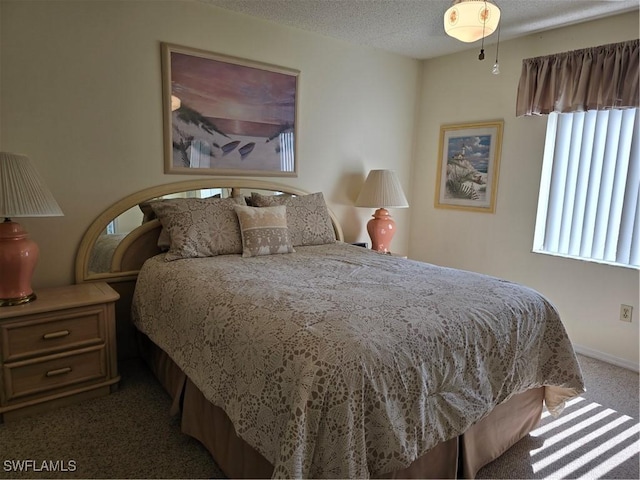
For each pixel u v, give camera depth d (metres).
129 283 2.68
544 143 3.19
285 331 1.37
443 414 1.45
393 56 3.83
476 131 3.65
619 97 2.69
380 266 2.38
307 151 3.43
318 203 3.16
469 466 1.64
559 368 1.92
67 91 2.36
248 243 2.58
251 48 2.99
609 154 2.87
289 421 1.17
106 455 1.78
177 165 2.78
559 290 3.21
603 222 2.95
